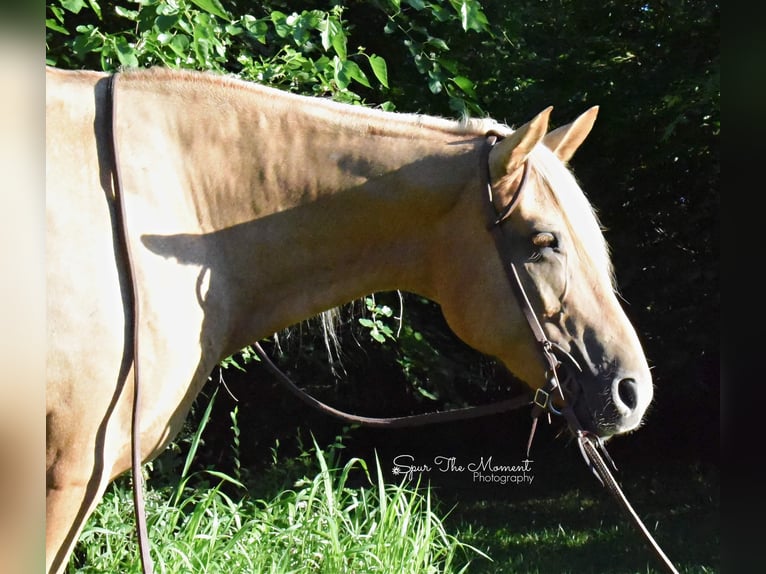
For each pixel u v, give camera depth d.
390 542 4.00
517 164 2.42
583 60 8.15
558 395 2.44
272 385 7.48
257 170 2.45
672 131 7.16
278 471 5.81
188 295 2.30
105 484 2.15
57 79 2.30
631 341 2.43
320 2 5.49
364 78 4.22
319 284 2.52
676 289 8.40
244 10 5.17
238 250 2.43
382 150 2.49
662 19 8.08
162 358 2.21
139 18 3.90
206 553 3.71
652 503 8.39
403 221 2.50
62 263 2.07
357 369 7.74
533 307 2.43
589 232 2.49
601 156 8.34
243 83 2.51
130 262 2.15
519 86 7.96
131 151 2.29
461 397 7.04
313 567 3.87
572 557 6.59
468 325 2.49
